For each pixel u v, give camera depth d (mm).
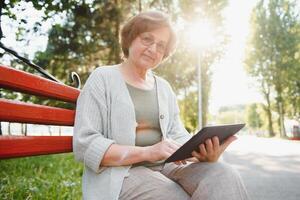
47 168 6160
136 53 2295
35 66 2217
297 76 41594
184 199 2010
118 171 1988
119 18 14836
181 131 2549
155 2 16656
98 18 14117
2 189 3820
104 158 1930
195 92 28422
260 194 6000
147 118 2248
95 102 2092
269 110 46125
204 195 1967
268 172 9016
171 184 2049
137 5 15734
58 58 13766
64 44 13312
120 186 1959
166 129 2326
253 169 9656
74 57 14406
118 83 2193
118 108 2121
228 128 2049
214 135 2023
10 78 1661
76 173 5895
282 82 42688
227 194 1942
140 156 1960
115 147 1946
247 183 7176
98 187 1956
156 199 1984
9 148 1636
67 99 2086
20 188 4020
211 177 2002
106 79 2174
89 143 1938
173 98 2555
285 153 15195
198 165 2131
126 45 2367
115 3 14695
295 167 10133
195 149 2066
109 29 14758
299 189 6496
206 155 2109
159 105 2318
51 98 2008
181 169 2213
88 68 15562
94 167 1924
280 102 43375
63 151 2004
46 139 1865
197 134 1850
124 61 2408
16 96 5973
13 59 5844
